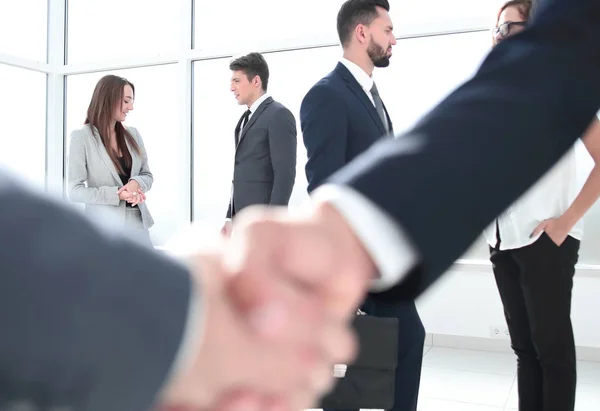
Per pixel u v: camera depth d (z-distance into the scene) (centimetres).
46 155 565
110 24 538
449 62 419
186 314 17
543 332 199
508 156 34
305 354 21
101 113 355
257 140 318
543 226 195
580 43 39
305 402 22
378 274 29
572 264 202
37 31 557
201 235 24
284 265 23
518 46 40
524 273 201
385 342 180
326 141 192
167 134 513
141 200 360
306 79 462
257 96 331
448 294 414
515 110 36
